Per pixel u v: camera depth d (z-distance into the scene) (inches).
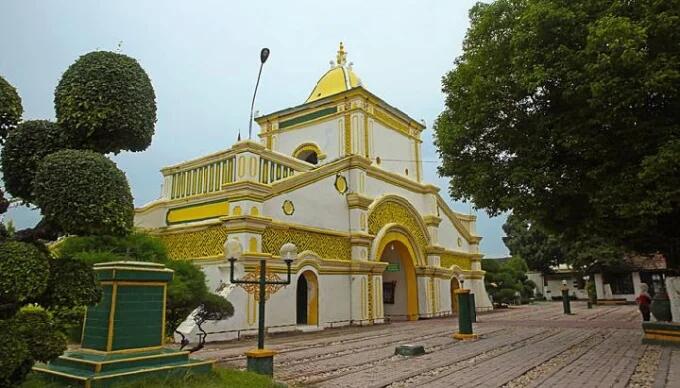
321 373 306.7
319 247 637.9
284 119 882.1
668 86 329.7
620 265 1444.4
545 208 445.4
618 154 387.5
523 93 423.2
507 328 622.5
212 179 604.4
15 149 179.8
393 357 374.6
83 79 183.9
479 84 446.0
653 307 466.3
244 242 513.0
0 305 149.1
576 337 504.7
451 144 493.7
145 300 233.6
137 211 605.0
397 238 808.3
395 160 874.8
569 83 382.6
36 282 149.2
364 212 721.0
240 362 346.0
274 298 547.2
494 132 466.6
